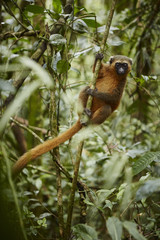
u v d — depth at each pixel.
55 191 5.80
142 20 5.95
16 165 2.94
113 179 3.10
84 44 5.84
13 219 2.25
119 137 6.16
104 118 4.73
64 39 3.57
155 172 4.40
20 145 5.47
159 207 3.49
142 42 5.86
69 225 3.20
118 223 2.47
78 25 4.23
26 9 3.82
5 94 3.88
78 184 3.79
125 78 5.02
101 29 4.18
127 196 3.05
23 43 5.68
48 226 4.79
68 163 5.73
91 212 3.51
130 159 3.98
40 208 4.34
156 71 6.75
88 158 6.08
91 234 2.72
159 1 5.62
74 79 7.05
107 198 3.55
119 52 7.15
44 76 2.02
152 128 6.42
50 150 3.70
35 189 4.65
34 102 5.25
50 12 3.83
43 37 3.68
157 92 5.93
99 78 5.05
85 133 3.31
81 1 7.85
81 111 4.02
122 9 7.66
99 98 4.64
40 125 5.42
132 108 5.75
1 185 2.00
